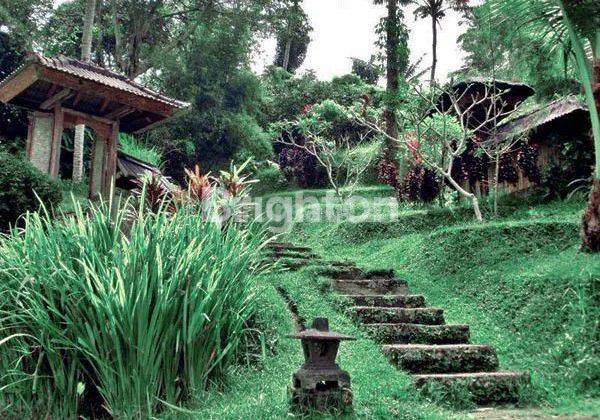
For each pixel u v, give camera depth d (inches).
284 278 292.0
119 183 409.4
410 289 310.7
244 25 851.4
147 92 388.8
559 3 271.7
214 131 876.0
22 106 383.2
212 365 177.0
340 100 1067.3
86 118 382.3
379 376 189.6
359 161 730.8
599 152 269.7
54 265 163.0
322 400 151.9
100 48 842.2
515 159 497.4
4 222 272.7
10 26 688.4
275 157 1004.6
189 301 169.2
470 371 208.1
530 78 382.3
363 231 477.1
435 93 470.9
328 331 161.2
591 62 306.0
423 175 506.6
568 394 182.4
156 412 162.2
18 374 162.9
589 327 211.3
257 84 918.4
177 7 870.4
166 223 188.5
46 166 380.2
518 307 252.7
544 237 311.9
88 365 170.1
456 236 341.4
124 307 158.1
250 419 146.3
